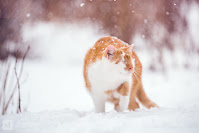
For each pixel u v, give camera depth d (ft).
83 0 40.27
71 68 39.34
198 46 38.19
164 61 36.55
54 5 46.11
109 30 39.14
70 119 10.84
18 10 30.07
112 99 13.78
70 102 21.65
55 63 41.37
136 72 13.79
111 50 11.89
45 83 28.76
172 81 29.55
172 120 8.61
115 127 8.00
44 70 36.01
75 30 50.70
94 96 12.97
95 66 12.39
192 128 7.80
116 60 11.93
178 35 37.65
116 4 37.14
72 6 44.52
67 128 8.41
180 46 38.78
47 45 46.57
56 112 12.01
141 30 36.91
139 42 41.57
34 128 8.90
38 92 24.54
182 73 33.58
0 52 22.57
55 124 9.65
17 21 28.58
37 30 49.06
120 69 11.91
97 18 40.78
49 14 47.55
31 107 19.29
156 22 36.35
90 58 13.10
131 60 12.17
